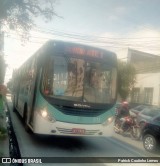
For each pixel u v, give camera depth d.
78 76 5.61
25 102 7.57
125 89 18.69
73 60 5.64
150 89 17.86
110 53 6.02
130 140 7.97
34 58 6.89
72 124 5.40
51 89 5.42
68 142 6.44
